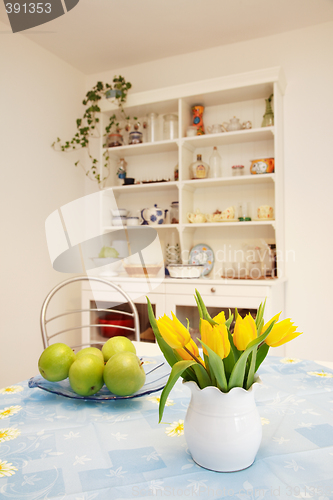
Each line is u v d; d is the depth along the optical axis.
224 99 2.39
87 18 2.15
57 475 0.48
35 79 2.38
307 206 2.24
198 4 2.03
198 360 0.50
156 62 2.67
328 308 2.19
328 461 0.51
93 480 0.47
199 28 2.27
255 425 0.49
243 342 0.46
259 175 2.15
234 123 2.27
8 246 2.16
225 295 2.01
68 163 2.67
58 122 2.59
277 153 2.12
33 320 2.32
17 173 2.23
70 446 0.56
